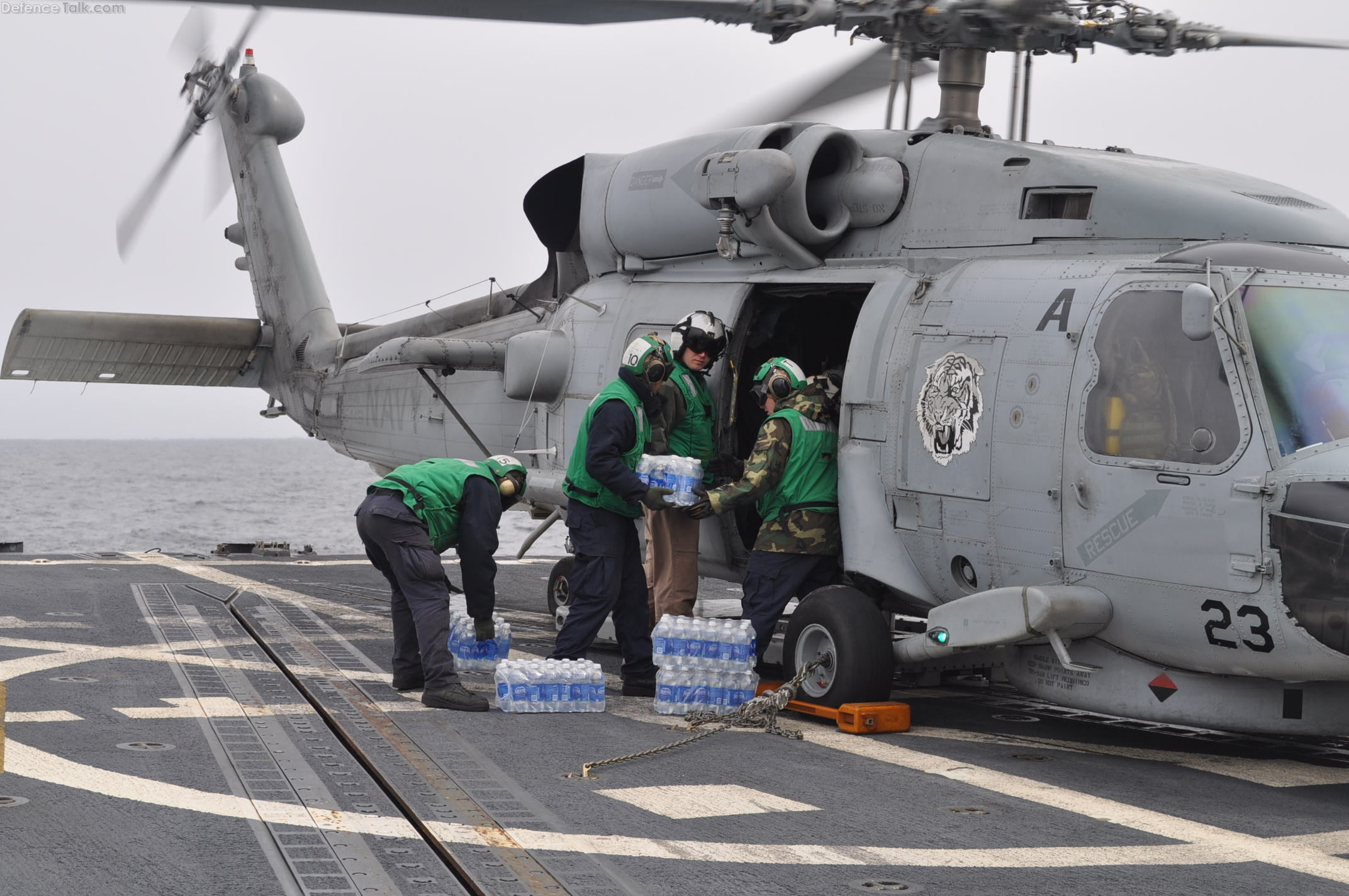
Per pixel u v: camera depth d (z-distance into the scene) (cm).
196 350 1420
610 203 894
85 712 640
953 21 728
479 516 705
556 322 945
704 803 507
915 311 692
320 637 912
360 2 609
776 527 726
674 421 763
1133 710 609
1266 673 558
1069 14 725
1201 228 634
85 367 1402
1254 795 548
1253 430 546
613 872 417
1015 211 690
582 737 625
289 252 1401
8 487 10581
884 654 673
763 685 725
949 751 622
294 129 1439
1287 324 565
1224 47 781
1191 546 559
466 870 414
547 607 1219
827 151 775
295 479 13462
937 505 662
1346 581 519
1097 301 607
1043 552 615
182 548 5009
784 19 695
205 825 454
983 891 408
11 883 392
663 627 693
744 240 782
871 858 439
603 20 673
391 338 1229
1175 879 425
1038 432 615
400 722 640
